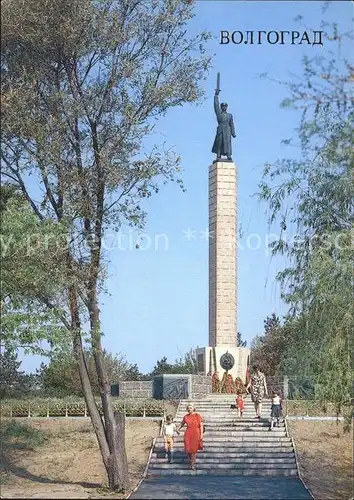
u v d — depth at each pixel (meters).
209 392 39.00
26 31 19.03
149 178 19.83
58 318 18.78
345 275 17.17
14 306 18.02
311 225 17.98
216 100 46.91
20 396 43.25
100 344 20.28
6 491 19.45
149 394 37.81
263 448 25.50
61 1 19.19
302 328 17.89
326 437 27.12
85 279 19.70
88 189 19.98
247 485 21.06
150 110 20.27
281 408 28.39
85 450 26.55
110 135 20.03
